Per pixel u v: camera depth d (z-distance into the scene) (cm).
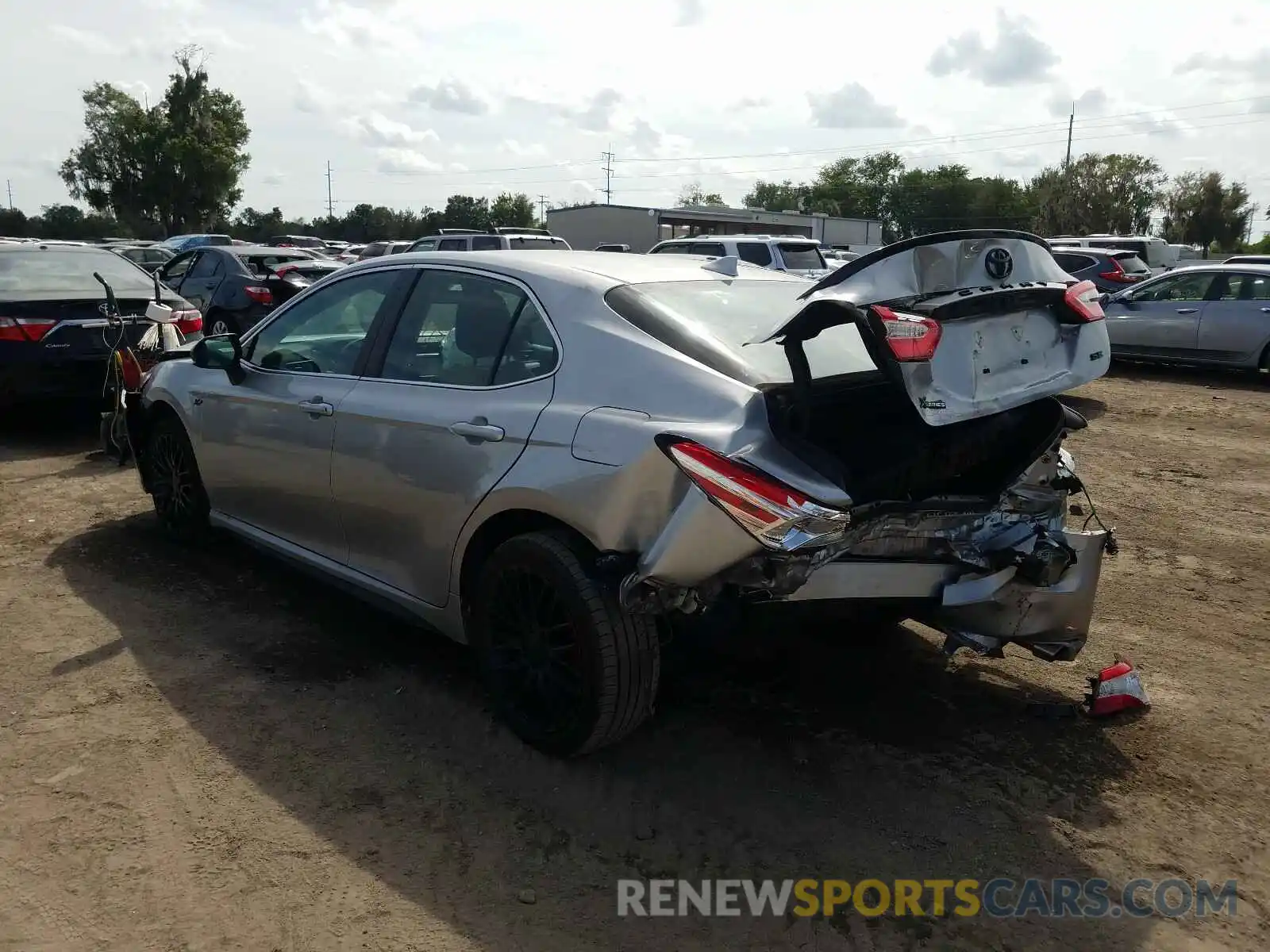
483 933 260
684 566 288
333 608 466
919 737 366
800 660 428
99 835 293
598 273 362
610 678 313
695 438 286
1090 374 321
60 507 613
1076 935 268
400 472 373
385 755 341
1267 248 7888
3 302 755
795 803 322
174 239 3578
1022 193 9988
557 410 327
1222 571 564
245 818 303
